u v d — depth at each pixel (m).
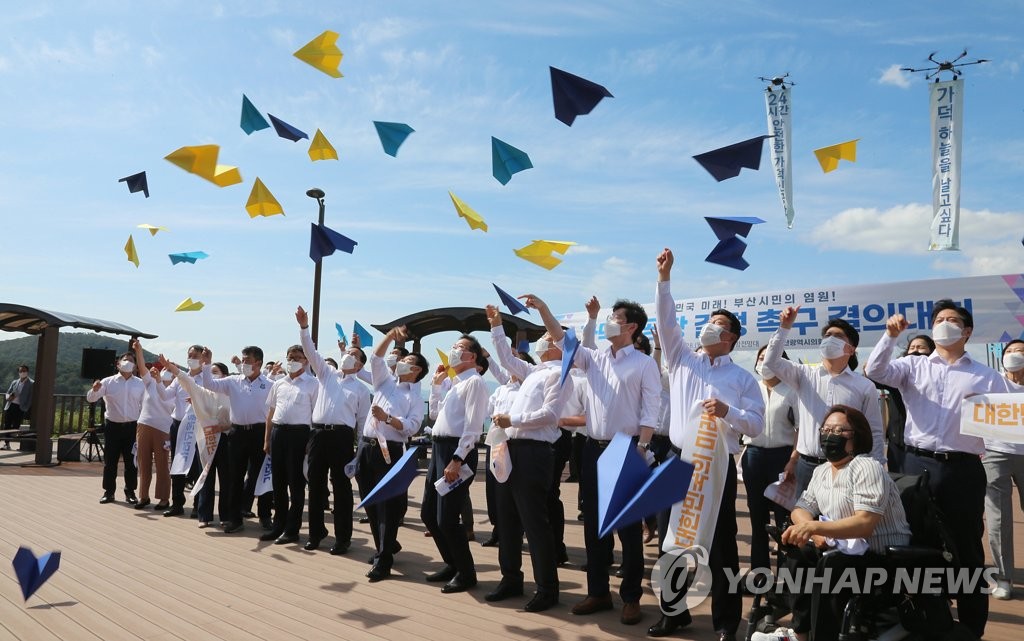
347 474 5.45
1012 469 4.59
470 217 4.08
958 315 3.85
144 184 4.89
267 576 5.10
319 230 4.54
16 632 3.87
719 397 3.80
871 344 8.15
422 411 5.79
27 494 8.73
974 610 3.55
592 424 4.25
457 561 4.71
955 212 10.34
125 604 4.39
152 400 7.94
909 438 3.95
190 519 7.38
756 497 4.26
